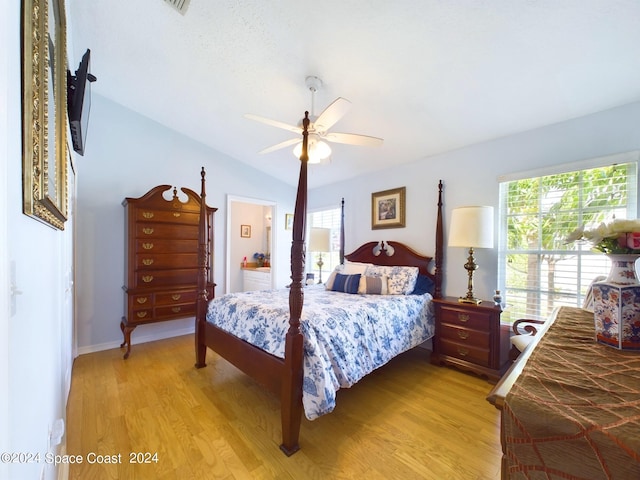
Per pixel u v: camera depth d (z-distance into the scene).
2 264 0.48
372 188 3.91
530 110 2.27
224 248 4.11
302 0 1.63
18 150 0.62
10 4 0.53
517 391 0.69
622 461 0.50
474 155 2.91
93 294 3.08
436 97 2.27
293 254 1.64
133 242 3.00
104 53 2.38
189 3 1.72
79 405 2.03
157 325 3.56
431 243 3.25
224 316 2.42
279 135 3.37
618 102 2.07
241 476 1.42
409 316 2.63
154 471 1.44
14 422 0.58
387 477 1.42
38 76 0.71
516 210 2.66
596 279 1.84
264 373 1.87
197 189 3.83
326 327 1.85
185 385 2.36
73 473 1.42
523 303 2.60
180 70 2.50
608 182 2.16
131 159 3.32
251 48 2.10
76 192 2.91
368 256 3.81
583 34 1.56
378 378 2.55
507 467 0.64
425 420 1.91
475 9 1.52
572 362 0.86
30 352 0.74
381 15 1.63
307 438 1.72
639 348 0.94
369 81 2.20
